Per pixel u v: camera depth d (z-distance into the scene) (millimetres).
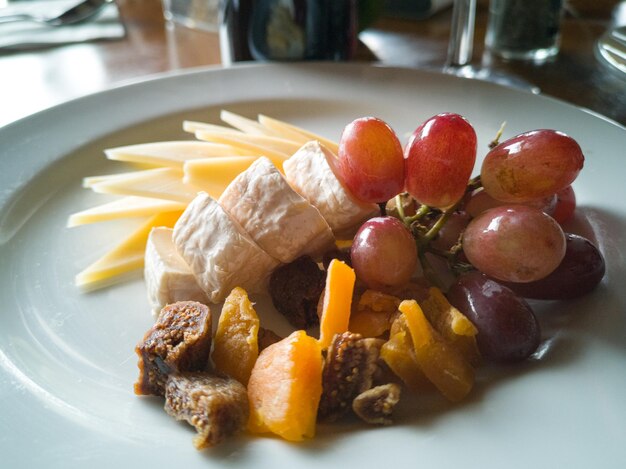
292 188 145
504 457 105
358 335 120
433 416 116
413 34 299
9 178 183
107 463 105
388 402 113
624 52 214
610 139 189
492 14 271
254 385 116
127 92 221
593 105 232
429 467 104
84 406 120
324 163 150
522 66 263
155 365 120
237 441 111
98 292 153
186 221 145
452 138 131
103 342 139
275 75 232
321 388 116
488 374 126
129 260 160
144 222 171
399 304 130
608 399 115
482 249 131
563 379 119
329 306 125
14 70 264
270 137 187
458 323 123
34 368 129
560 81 250
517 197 136
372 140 138
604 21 303
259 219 144
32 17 296
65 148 197
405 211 152
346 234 155
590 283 137
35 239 169
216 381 117
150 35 302
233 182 147
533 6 258
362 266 133
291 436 110
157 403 122
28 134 198
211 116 221
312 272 142
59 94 247
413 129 211
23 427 112
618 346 126
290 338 117
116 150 183
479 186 141
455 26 258
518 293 140
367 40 292
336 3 240
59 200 184
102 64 272
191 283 145
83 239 169
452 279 151
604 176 175
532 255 127
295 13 238
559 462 104
